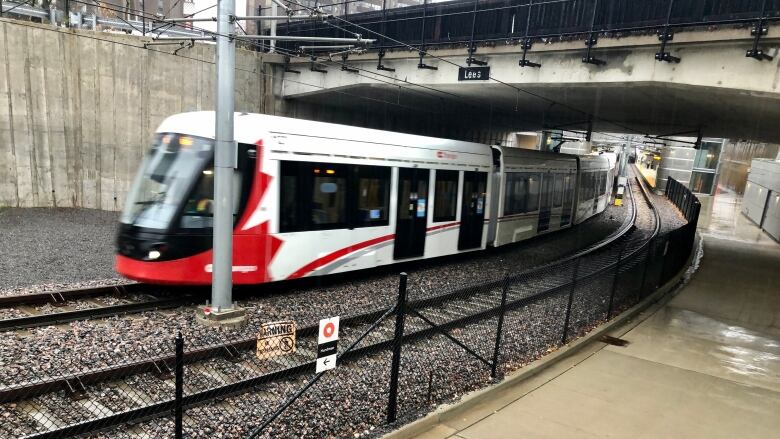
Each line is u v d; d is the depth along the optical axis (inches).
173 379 231.6
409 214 487.8
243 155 350.0
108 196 805.2
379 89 832.9
